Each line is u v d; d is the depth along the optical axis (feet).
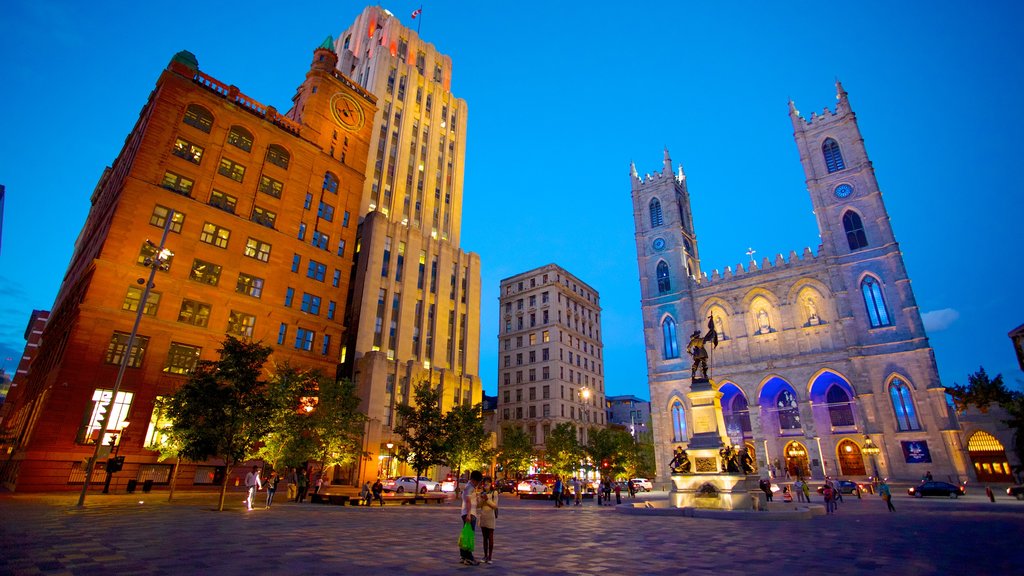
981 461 172.55
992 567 37.11
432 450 124.67
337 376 211.41
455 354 246.68
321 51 221.87
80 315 129.08
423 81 292.61
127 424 129.49
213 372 90.07
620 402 476.54
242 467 147.13
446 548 45.55
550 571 35.12
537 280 328.90
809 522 75.15
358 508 95.66
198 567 32.17
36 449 116.16
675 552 44.88
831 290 212.84
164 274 145.89
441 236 273.75
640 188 282.56
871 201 214.28
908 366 188.44
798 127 241.14
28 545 38.34
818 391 210.18
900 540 53.42
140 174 148.77
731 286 238.68
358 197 212.64
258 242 171.53
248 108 183.11
